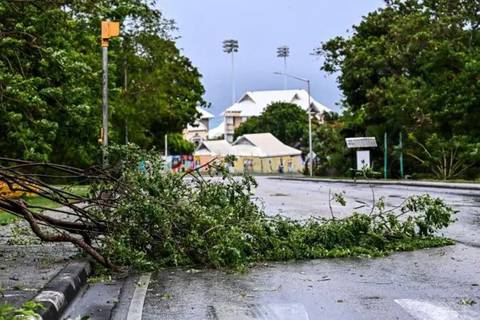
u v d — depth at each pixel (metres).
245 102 139.00
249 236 11.37
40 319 6.45
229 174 12.51
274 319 7.05
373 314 7.16
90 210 11.20
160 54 47.06
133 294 8.55
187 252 10.69
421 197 13.26
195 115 61.59
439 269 9.97
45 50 16.28
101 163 12.68
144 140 47.75
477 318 6.91
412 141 49.22
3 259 10.63
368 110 52.09
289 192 33.09
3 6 14.48
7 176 10.23
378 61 52.66
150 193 10.86
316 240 11.76
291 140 107.88
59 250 11.71
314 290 8.58
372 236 12.05
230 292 8.56
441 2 52.28
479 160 45.75
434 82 49.38
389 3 58.12
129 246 10.47
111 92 30.72
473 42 51.22
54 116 22.47
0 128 20.02
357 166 51.50
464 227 15.41
